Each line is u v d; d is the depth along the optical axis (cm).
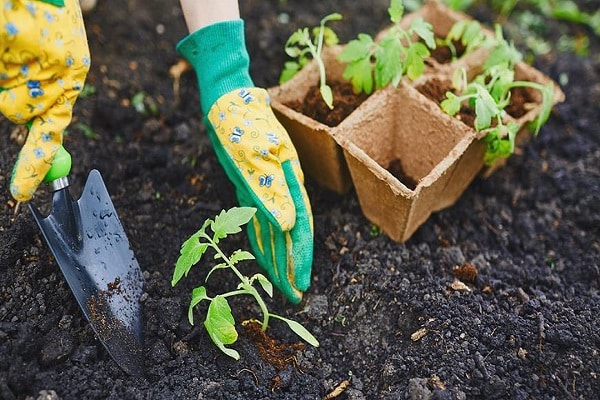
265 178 69
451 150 72
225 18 71
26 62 60
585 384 67
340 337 73
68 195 68
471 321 71
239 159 70
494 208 82
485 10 100
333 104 78
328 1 97
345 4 97
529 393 67
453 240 79
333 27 94
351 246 78
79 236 69
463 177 78
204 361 69
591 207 82
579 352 68
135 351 69
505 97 78
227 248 77
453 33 80
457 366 68
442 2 97
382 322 73
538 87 76
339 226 79
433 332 70
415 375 69
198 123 87
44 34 59
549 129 88
